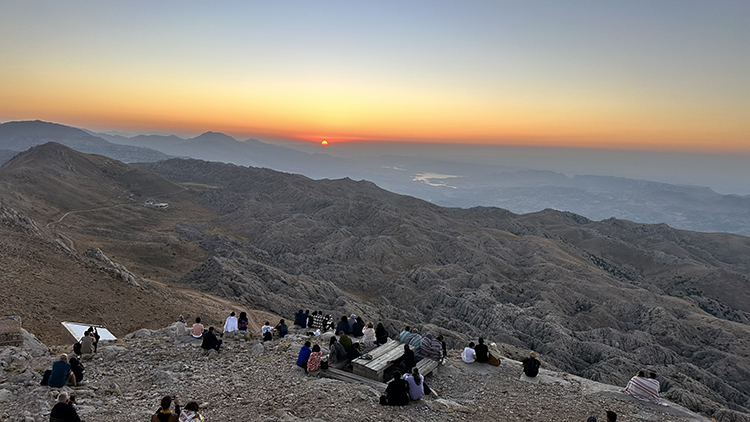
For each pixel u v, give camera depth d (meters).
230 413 13.60
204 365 18.84
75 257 50.91
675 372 62.94
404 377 15.45
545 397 16.92
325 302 89.88
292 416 13.27
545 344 72.69
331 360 18.72
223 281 83.94
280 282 92.69
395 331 75.75
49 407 13.20
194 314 51.06
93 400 14.28
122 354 20.02
